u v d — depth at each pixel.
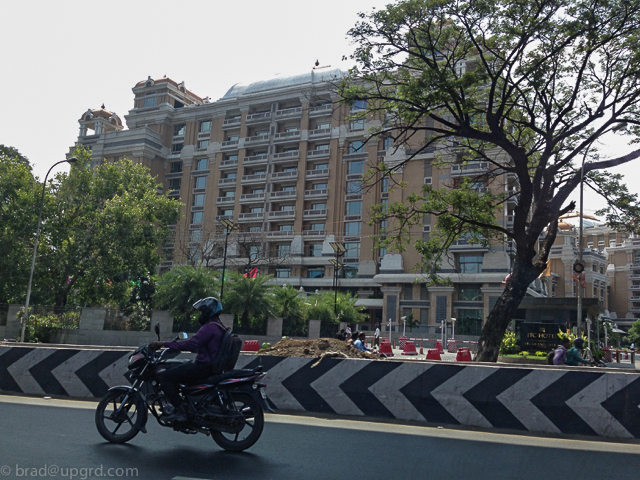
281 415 7.90
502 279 48.59
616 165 15.65
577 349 12.85
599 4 13.80
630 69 15.41
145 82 74.19
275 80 65.81
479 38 14.92
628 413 6.99
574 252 79.00
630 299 95.56
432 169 52.03
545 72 14.81
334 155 60.09
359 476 4.66
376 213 18.09
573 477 4.91
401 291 53.31
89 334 25.66
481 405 7.52
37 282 31.44
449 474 4.84
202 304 5.78
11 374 9.16
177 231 65.12
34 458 4.82
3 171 30.81
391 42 15.11
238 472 4.68
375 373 8.03
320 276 59.25
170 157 69.56
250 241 55.75
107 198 32.94
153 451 5.38
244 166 64.44
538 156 18.98
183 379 5.54
